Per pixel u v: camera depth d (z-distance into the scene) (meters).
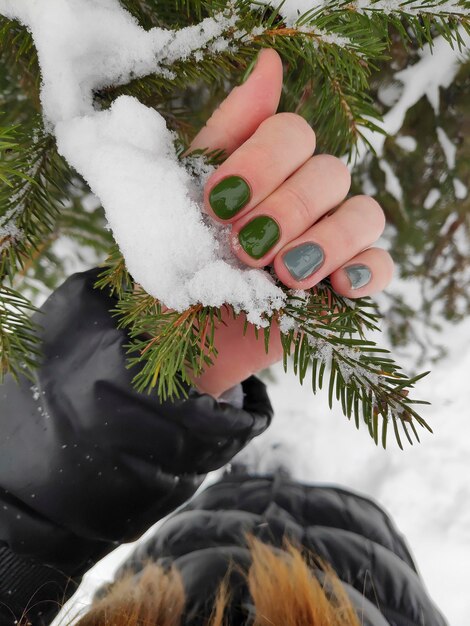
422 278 0.47
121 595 0.20
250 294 0.15
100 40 0.15
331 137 0.23
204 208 0.16
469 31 0.15
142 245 0.15
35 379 0.20
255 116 0.17
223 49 0.16
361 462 0.60
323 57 0.16
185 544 0.28
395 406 0.14
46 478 0.20
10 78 0.22
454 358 0.56
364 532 0.34
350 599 0.23
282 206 0.16
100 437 0.20
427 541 0.59
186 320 0.15
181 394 0.19
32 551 0.21
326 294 0.18
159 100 0.22
